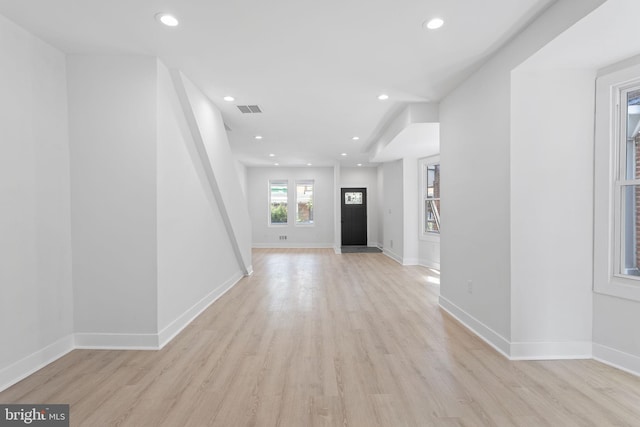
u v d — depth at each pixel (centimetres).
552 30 204
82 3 200
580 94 247
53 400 196
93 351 265
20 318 224
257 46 257
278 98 375
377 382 216
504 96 257
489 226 279
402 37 244
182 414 182
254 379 220
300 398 198
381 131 542
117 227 271
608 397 198
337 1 200
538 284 251
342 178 1005
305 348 271
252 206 977
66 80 267
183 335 300
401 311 370
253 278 554
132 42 249
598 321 247
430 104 391
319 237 980
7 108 217
